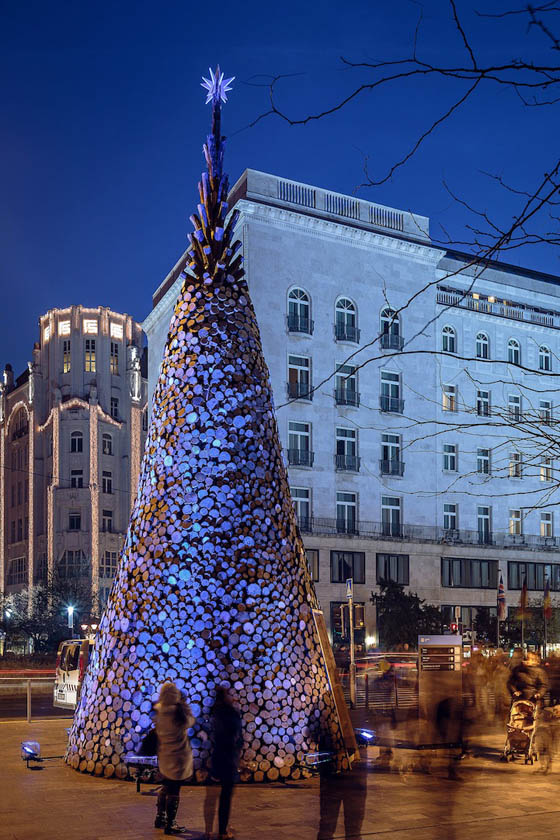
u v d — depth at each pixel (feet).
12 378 296.10
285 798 31.68
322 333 152.15
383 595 142.00
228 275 40.01
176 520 36.73
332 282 154.30
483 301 171.53
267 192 150.41
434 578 157.79
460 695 40.37
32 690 100.17
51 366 263.49
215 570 36.06
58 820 28.14
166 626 35.45
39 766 38.01
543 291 183.32
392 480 156.35
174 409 38.40
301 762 35.14
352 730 39.17
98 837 26.12
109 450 259.80
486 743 49.90
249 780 34.22
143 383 274.98
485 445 166.81
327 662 38.50
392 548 153.48
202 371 38.47
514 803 31.94
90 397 255.91
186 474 37.27
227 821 25.64
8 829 26.96
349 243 156.56
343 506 152.46
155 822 27.12
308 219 150.71
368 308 157.48
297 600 37.58
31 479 262.26
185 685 34.73
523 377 174.29
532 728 41.60
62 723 57.06
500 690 64.59
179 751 26.94
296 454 147.43
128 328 272.51
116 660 36.09
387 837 26.48
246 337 39.50
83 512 249.14
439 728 37.06
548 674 60.59
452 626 108.68
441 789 34.53
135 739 34.71
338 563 148.66
